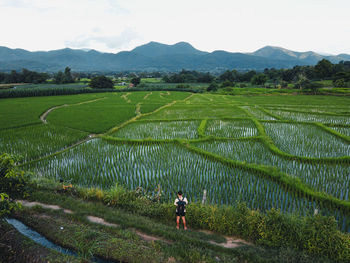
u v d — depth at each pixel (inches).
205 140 818.8
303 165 610.2
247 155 687.1
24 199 404.8
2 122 1063.6
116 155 691.4
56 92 2650.1
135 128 1038.4
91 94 2854.3
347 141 800.9
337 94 2549.2
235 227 336.2
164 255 278.7
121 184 514.9
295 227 316.5
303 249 301.4
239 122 1144.8
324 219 314.5
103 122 1130.0
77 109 1549.0
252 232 330.3
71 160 652.1
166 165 618.5
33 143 786.8
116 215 366.9
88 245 293.0
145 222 349.4
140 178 545.3
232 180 529.3
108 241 299.6
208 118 1213.7
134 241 302.5
